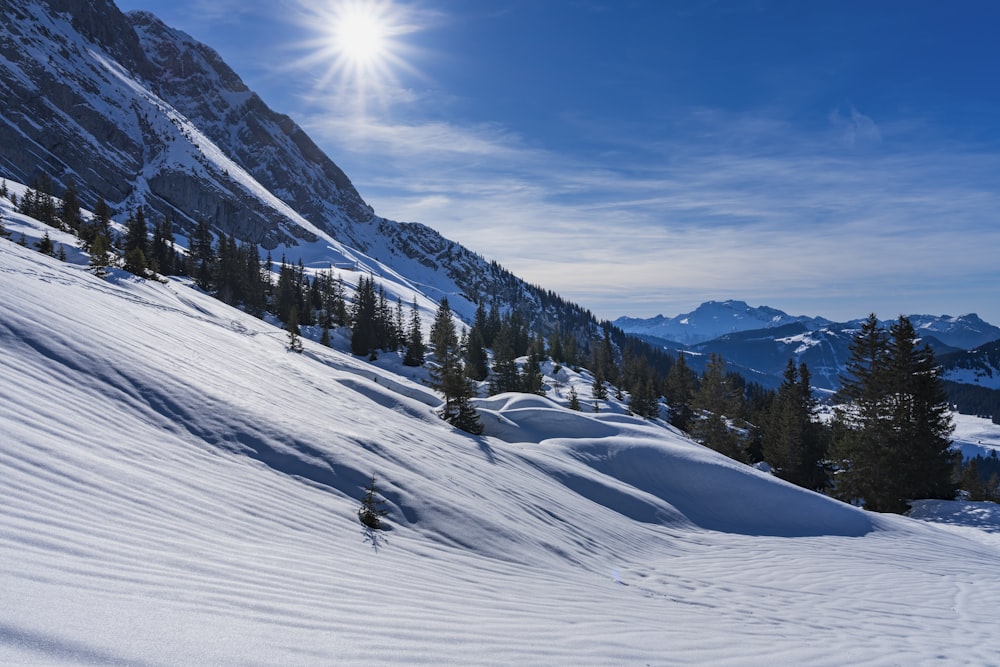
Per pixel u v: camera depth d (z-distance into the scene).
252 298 76.62
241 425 9.92
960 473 53.53
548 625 5.54
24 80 176.38
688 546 15.19
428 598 5.63
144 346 12.51
